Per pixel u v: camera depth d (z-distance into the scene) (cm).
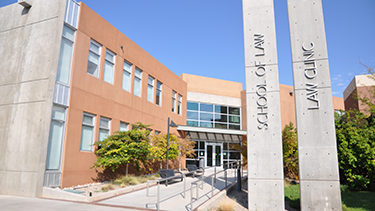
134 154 1310
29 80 1117
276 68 861
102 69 1394
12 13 1261
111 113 1434
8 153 1079
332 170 765
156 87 1944
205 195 1002
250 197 819
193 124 2438
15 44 1209
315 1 858
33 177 998
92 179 1261
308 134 798
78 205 823
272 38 881
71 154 1155
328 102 796
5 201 884
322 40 830
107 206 814
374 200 906
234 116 2645
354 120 1129
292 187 1202
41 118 1043
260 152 831
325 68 813
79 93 1225
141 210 767
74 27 1229
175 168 2070
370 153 974
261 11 909
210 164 2364
